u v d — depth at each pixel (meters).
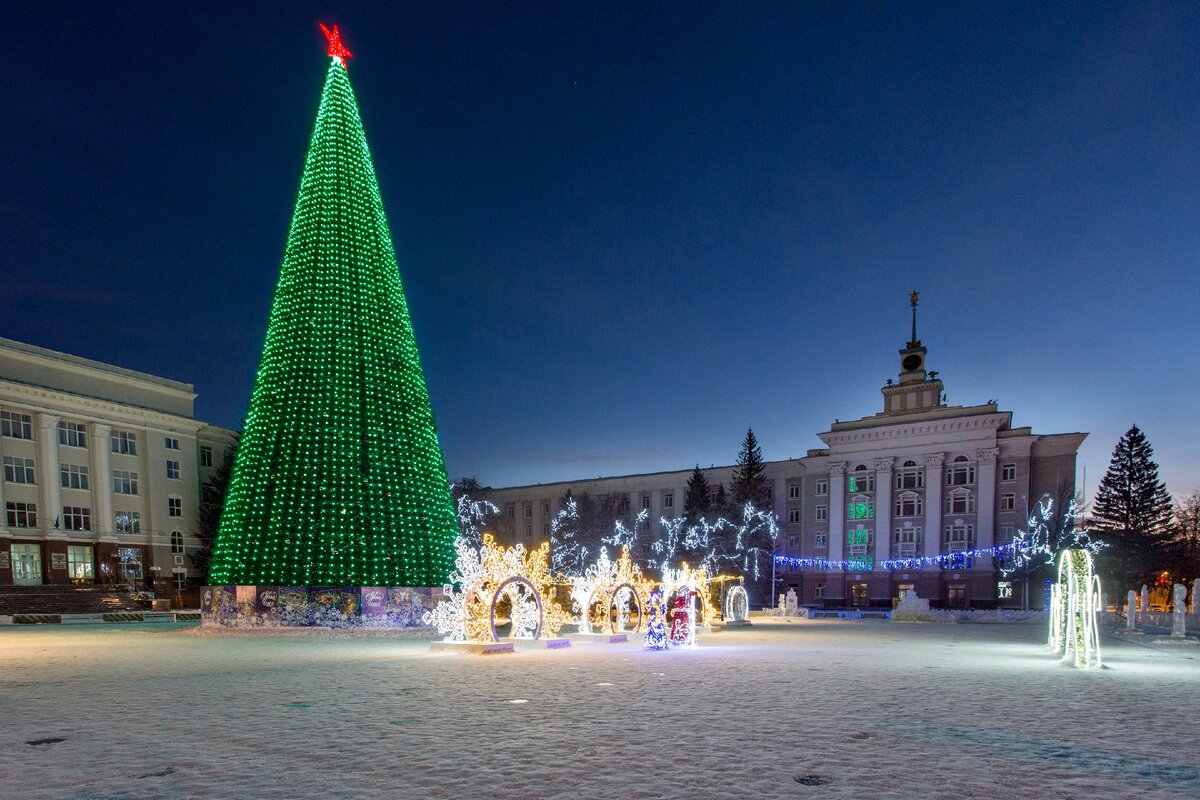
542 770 6.77
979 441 61.12
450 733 8.41
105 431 53.81
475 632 19.03
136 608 47.28
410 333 29.69
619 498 78.06
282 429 26.84
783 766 6.92
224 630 26.48
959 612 42.53
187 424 60.06
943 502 62.31
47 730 8.72
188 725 8.97
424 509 27.92
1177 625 24.38
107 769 6.87
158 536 56.66
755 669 15.02
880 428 65.06
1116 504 68.06
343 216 28.56
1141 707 10.47
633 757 7.25
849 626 35.56
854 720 9.25
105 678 13.65
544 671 14.52
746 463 71.19
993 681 13.30
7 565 46.72
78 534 51.59
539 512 83.25
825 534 67.81
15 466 48.56
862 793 6.06
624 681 12.98
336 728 8.73
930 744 7.88
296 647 20.72
